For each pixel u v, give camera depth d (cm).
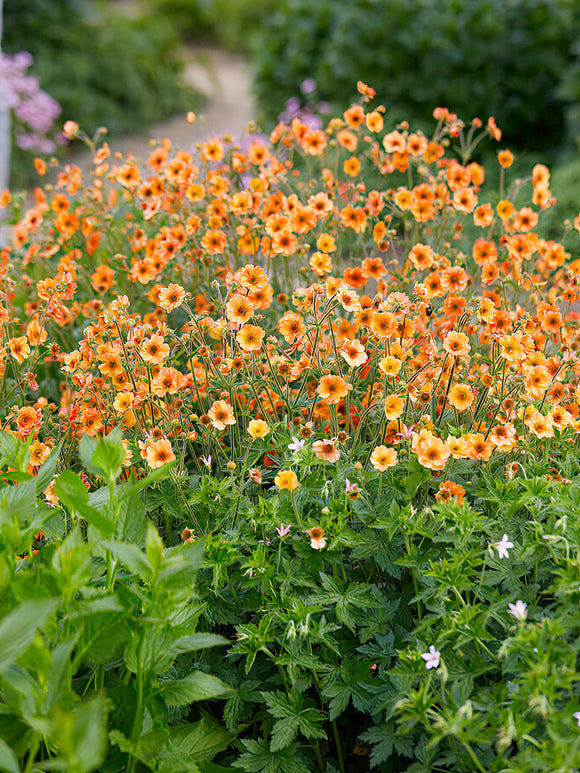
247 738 272
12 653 240
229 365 289
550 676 254
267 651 264
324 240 308
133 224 356
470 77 606
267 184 331
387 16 605
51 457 266
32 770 245
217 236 320
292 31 697
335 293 290
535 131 619
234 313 286
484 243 318
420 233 351
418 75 610
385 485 282
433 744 252
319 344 297
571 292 304
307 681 267
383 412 290
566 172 484
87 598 257
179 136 891
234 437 303
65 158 791
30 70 851
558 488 272
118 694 259
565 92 575
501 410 288
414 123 586
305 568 275
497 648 264
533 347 289
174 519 293
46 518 262
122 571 267
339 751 268
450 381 287
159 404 290
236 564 281
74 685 264
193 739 264
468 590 268
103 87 901
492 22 592
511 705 254
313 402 295
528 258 319
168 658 256
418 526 270
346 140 344
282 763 263
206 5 1440
